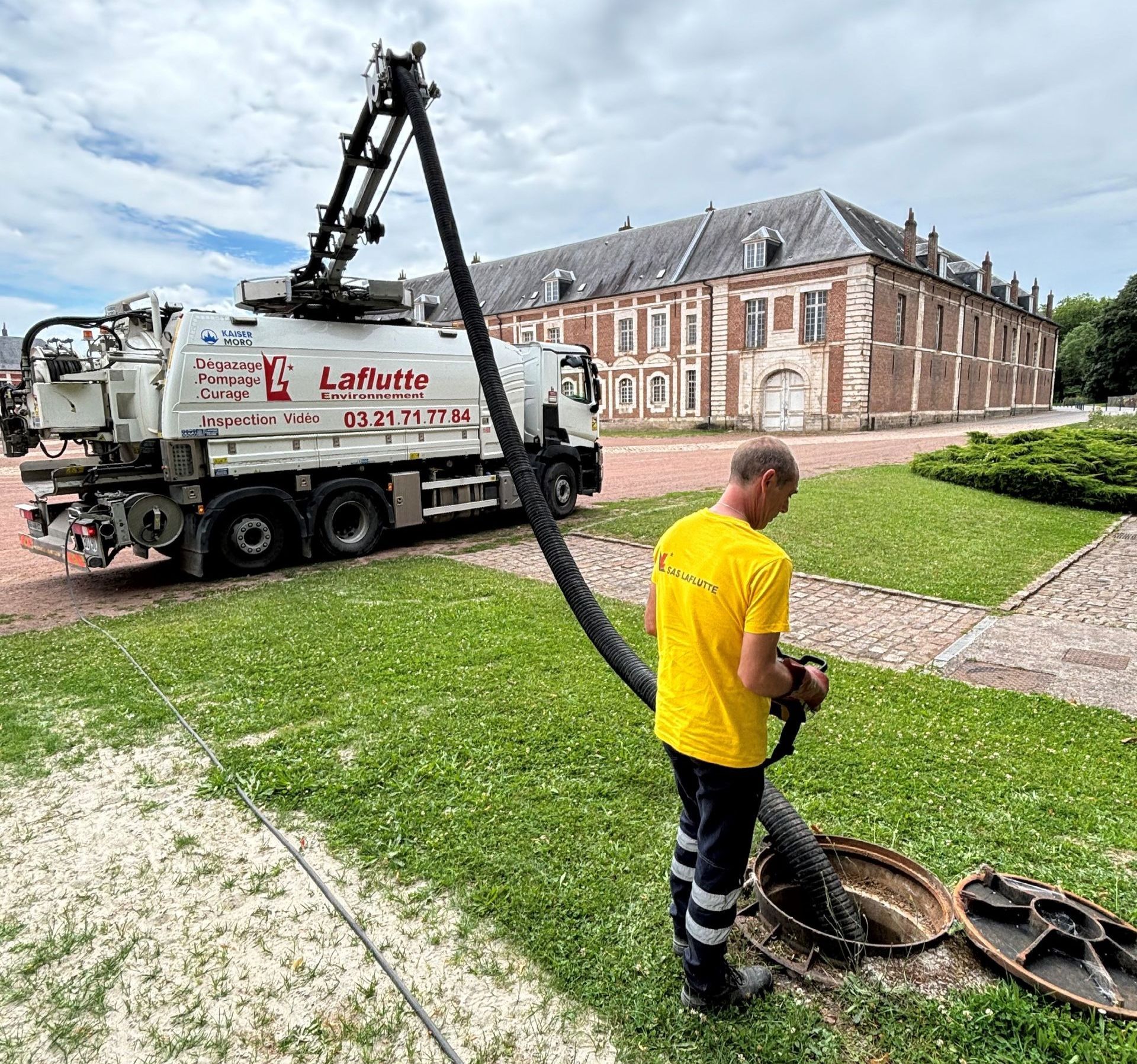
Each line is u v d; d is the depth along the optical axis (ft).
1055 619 21.22
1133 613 21.70
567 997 7.83
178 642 19.99
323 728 14.47
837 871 9.39
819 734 13.73
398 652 18.79
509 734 14.01
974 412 173.58
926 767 12.46
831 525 35.37
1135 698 15.51
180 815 11.68
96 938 8.96
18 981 8.29
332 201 23.24
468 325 12.21
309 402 29.09
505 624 20.90
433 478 34.42
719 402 143.84
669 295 148.36
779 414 136.98
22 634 21.67
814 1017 7.32
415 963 8.41
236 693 16.40
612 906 9.15
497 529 38.40
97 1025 7.68
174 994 8.06
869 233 135.64
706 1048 7.08
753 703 6.63
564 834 10.77
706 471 65.77
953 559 28.76
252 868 10.30
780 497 6.91
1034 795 11.54
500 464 37.06
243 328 27.04
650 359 153.99
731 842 6.89
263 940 8.87
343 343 29.86
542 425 39.99
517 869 9.93
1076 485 41.16
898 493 45.16
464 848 10.46
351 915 9.22
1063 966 7.73
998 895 8.87
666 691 7.11
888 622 21.15
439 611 22.33
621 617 21.62
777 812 8.54
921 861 9.90
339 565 30.32
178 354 25.54
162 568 31.30
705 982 7.28
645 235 162.61
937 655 18.35
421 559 30.81
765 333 136.56
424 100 16.90
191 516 27.22
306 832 11.14
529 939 8.65
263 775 12.69
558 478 40.16
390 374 31.50
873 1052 6.94
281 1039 7.45
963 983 7.56
